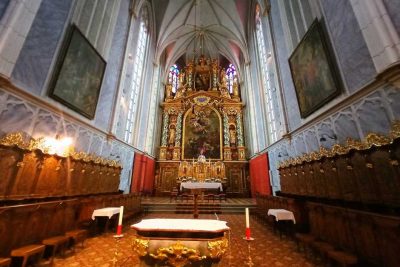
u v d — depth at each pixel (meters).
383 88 3.69
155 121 16.81
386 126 3.62
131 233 5.71
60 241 3.73
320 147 5.89
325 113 5.59
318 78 5.89
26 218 3.60
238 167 16.30
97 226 5.82
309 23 6.80
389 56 3.39
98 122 7.89
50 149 4.98
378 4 3.74
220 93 19.12
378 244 2.91
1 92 3.83
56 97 5.34
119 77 9.52
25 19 4.11
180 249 2.50
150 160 15.02
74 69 6.12
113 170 8.17
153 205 10.11
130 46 10.89
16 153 3.91
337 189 4.48
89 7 7.17
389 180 3.26
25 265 3.36
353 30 4.49
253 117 15.45
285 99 8.71
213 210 9.73
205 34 19.89
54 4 5.36
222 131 17.75
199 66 20.66
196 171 15.41
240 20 16.19
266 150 11.84
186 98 18.80
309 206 4.82
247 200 12.92
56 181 4.95
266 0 10.88
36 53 4.73
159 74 18.45
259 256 3.96
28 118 4.47
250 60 16.36
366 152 3.71
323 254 3.68
